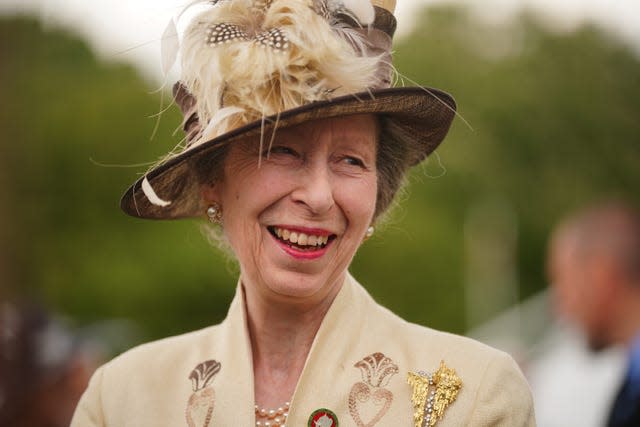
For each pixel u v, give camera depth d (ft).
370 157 12.75
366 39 12.62
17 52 85.97
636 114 115.55
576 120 113.80
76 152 85.15
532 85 115.03
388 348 13.07
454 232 97.76
